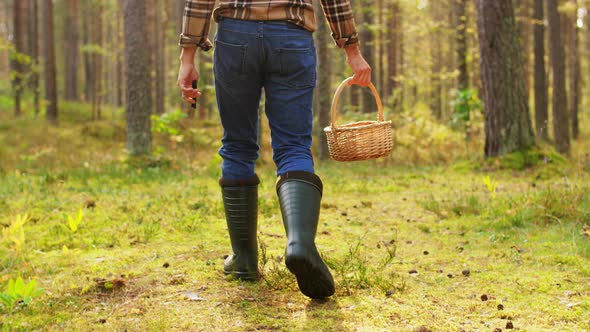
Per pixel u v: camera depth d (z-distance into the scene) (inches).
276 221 175.6
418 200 219.6
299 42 90.3
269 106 93.7
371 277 113.2
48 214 191.5
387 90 808.9
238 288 106.2
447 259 131.0
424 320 90.0
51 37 795.4
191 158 424.8
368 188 258.5
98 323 90.5
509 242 147.3
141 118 387.2
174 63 996.6
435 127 521.7
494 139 336.8
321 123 456.8
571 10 787.4
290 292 103.4
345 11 90.9
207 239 152.3
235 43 89.8
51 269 123.4
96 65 1038.4
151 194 238.8
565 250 135.2
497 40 335.6
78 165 390.6
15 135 664.4
